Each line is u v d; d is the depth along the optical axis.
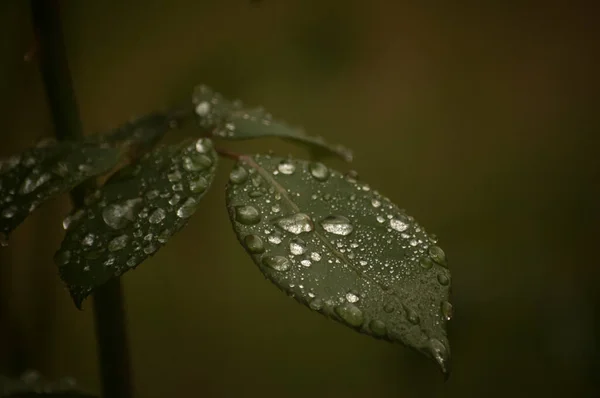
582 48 1.01
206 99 0.28
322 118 0.89
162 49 0.77
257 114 0.29
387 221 0.24
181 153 0.25
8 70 0.45
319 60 0.84
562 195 0.83
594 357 0.59
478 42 1.01
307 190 0.24
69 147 0.25
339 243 0.24
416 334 0.22
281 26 0.82
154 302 0.82
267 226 0.24
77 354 0.74
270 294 0.84
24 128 0.48
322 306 0.23
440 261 0.23
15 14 0.44
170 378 0.76
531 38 1.03
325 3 0.83
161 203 0.24
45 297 0.51
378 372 0.72
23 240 0.56
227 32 0.79
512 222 0.79
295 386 0.74
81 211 0.24
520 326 0.62
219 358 0.78
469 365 0.64
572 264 0.69
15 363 0.48
